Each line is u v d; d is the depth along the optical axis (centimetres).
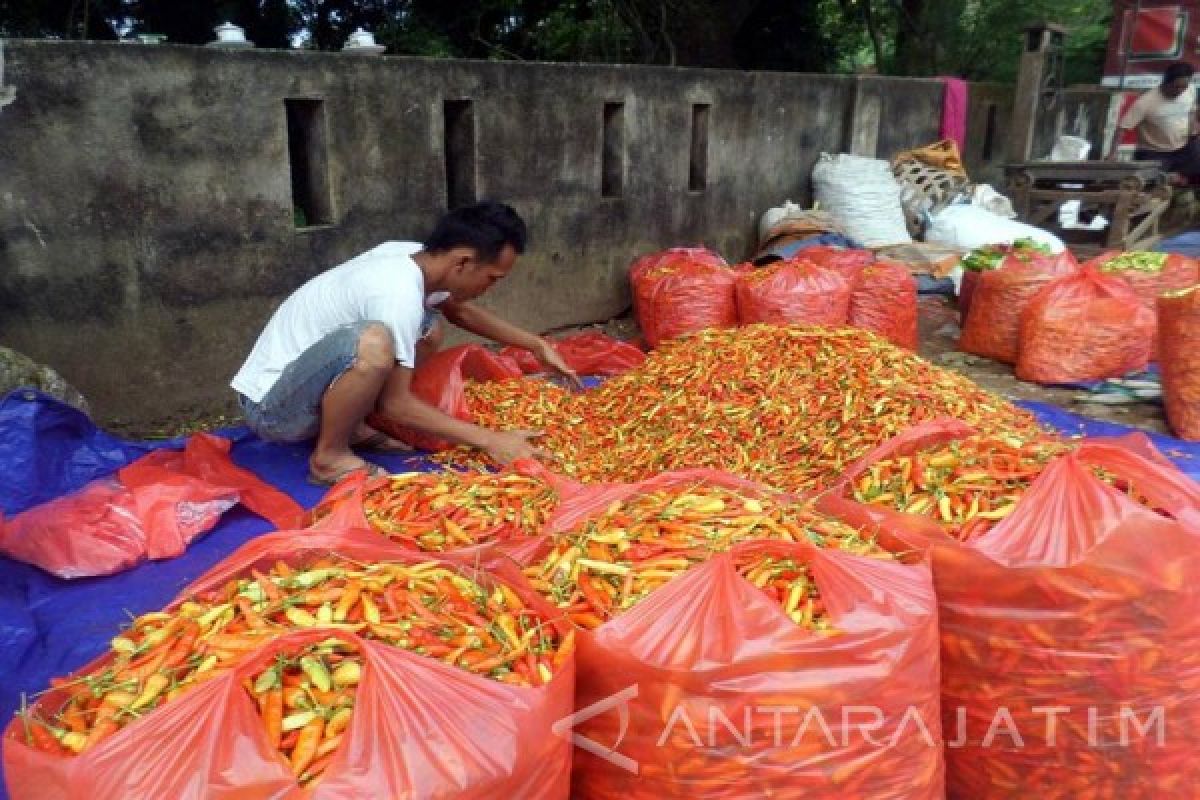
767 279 500
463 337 550
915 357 365
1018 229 704
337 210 462
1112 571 175
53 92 361
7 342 370
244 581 172
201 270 418
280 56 424
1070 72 1562
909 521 195
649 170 623
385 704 131
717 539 183
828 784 156
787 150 739
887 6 1428
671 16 1016
